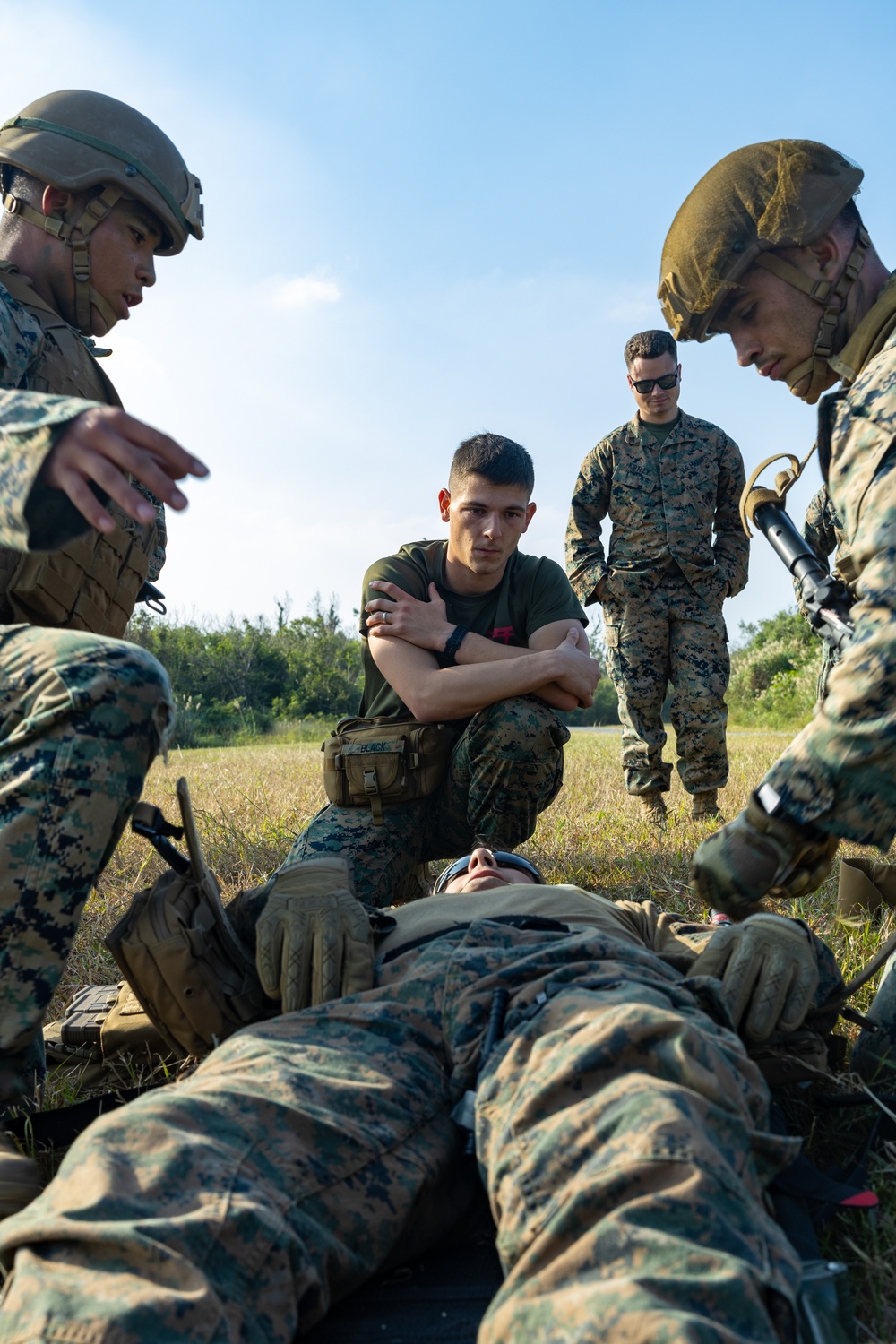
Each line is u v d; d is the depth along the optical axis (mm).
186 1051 2172
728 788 6523
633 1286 1062
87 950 3271
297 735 23922
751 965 1966
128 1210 1230
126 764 1836
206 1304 1132
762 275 2018
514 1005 1681
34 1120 1972
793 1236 1455
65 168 2365
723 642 5551
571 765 9312
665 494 5477
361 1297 1492
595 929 2020
